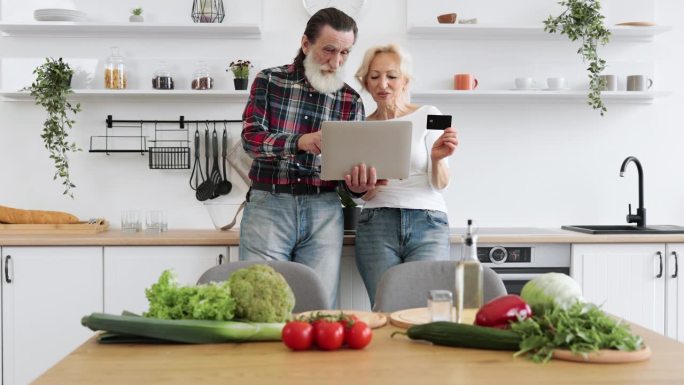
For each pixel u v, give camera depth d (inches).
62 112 135.6
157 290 62.0
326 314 66.3
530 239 125.0
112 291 123.5
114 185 144.9
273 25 145.2
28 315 123.4
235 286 61.6
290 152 103.1
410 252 113.9
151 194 145.1
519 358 55.6
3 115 143.9
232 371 52.2
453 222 147.9
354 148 98.3
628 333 55.9
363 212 117.0
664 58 149.6
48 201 144.3
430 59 147.1
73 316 123.7
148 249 123.5
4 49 143.6
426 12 145.8
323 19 106.7
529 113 148.3
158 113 144.9
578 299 60.2
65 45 144.2
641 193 140.9
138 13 140.3
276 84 110.5
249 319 61.8
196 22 139.6
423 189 115.0
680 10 149.6
